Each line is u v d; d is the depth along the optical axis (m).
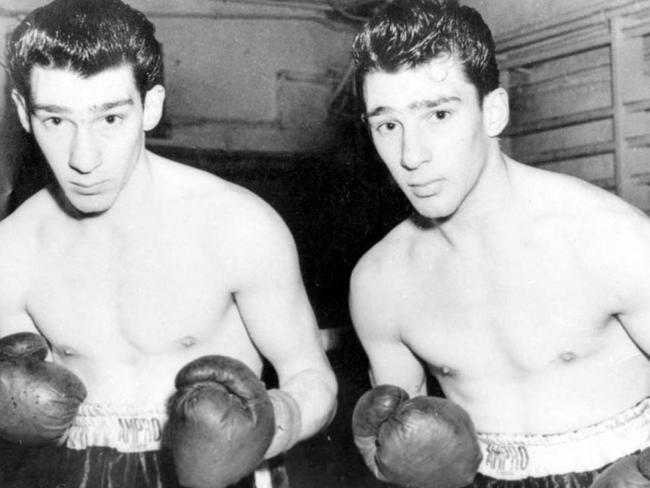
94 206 1.71
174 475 1.84
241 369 1.48
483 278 1.74
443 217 1.69
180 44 5.96
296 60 6.32
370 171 6.18
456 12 1.58
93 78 1.60
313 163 6.24
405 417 1.52
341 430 3.74
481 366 1.77
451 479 1.52
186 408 1.39
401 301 1.84
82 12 1.62
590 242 1.66
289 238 1.88
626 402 1.73
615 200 1.70
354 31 6.45
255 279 1.82
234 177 6.09
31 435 1.65
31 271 1.92
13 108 5.01
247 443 1.39
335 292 6.05
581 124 5.33
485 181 1.69
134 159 1.73
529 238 1.70
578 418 1.72
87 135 1.63
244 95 6.18
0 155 5.01
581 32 5.22
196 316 1.83
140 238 1.85
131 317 1.85
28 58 1.61
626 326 1.69
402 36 1.52
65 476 1.87
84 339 1.88
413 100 1.54
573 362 1.71
